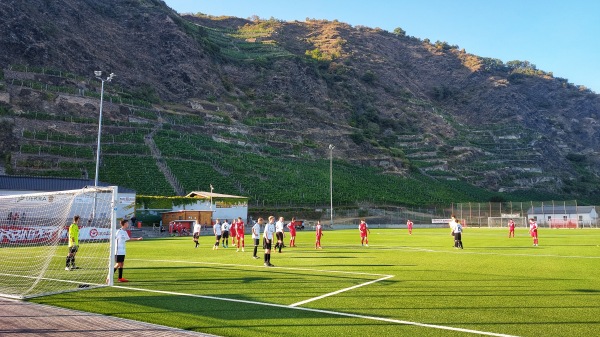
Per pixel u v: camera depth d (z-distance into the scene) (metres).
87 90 91.44
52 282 14.24
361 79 180.00
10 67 85.06
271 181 85.88
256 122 117.44
